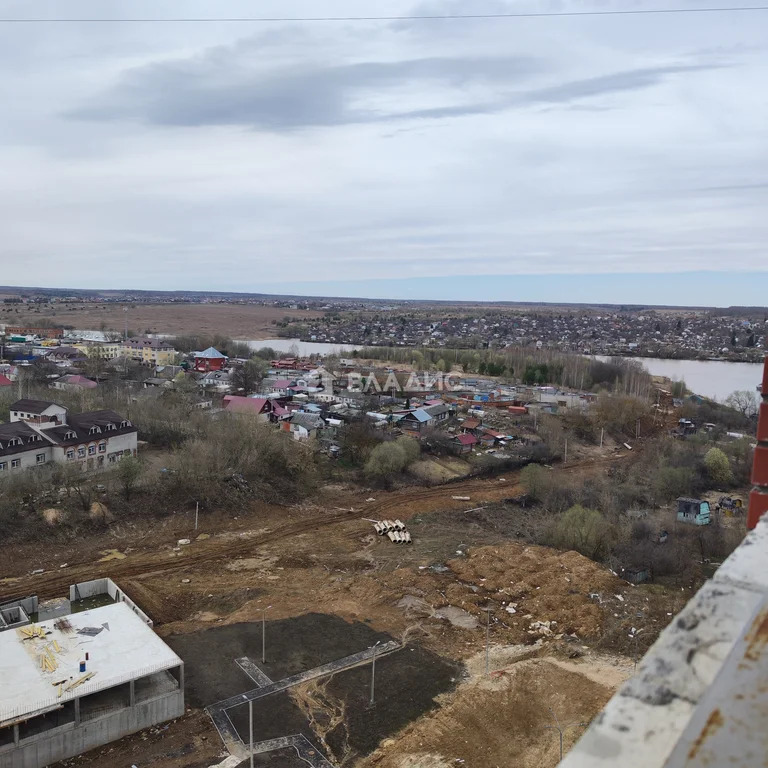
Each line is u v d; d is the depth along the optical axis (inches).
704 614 124.4
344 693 1285.7
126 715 1135.0
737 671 104.3
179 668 1203.9
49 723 1085.8
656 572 1903.3
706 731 92.0
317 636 1504.7
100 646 1212.5
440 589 1768.0
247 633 1508.4
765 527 157.1
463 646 1486.2
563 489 2610.7
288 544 2101.4
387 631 1542.8
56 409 2496.3
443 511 2480.3
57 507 2101.4
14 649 1187.9
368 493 2645.2
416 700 1268.5
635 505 2512.3
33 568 1827.0
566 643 1496.1
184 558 1943.9
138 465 2305.6
